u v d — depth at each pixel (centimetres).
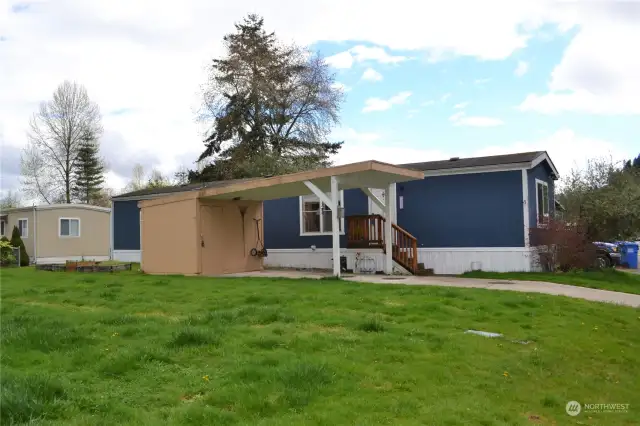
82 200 4419
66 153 4266
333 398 414
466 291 1000
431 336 618
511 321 744
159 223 1553
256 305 823
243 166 3284
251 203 1677
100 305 858
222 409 384
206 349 536
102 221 2697
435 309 796
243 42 3625
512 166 1527
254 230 1683
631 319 837
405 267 1540
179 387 429
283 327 647
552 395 465
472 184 1590
